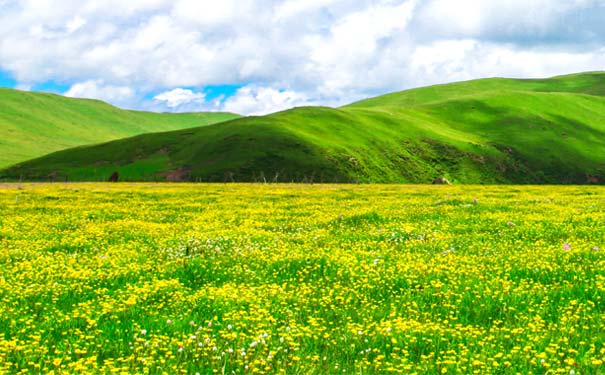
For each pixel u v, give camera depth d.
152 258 17.11
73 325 10.21
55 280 13.68
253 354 8.80
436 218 27.02
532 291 12.23
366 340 9.38
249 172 188.62
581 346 8.98
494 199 40.56
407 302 11.62
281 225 25.88
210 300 11.82
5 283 12.98
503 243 19.23
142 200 45.31
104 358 8.73
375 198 45.47
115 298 12.16
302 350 8.94
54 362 7.93
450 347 9.13
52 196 49.53
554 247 17.58
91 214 32.16
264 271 14.95
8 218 29.30
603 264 14.69
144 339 9.09
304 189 68.69
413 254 16.95
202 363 8.38
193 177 190.38
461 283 13.17
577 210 29.67
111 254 17.73
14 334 9.63
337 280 13.94
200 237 21.14
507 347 9.07
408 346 9.20
